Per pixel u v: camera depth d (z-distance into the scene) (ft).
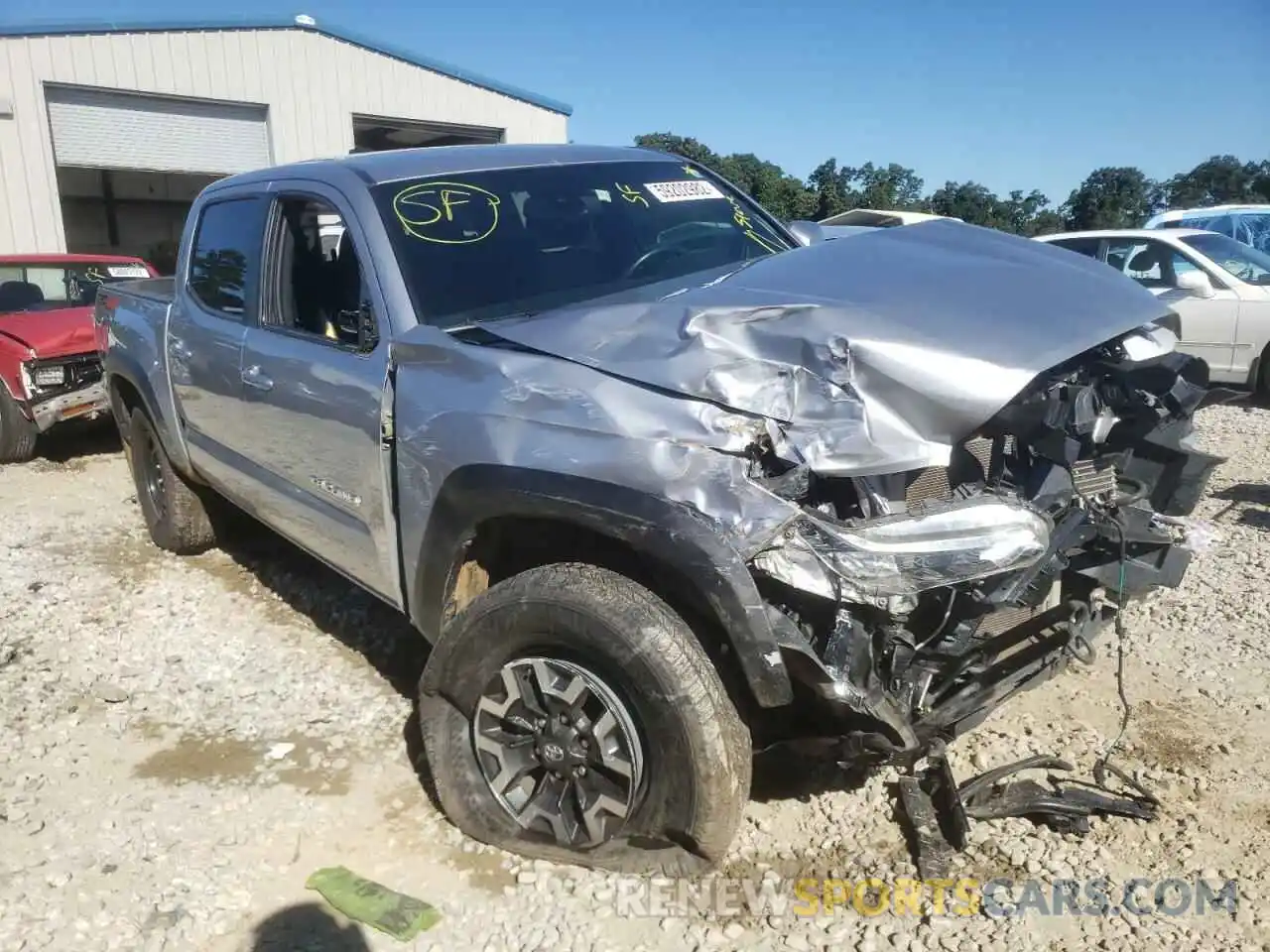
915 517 8.16
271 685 13.58
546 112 76.69
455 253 11.48
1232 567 16.35
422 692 10.18
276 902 9.36
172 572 18.08
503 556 10.36
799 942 8.59
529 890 9.32
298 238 13.00
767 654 7.96
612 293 11.69
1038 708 12.06
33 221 57.57
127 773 11.57
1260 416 29.45
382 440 10.62
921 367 8.20
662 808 8.72
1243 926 8.59
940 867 9.26
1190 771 10.73
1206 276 32.81
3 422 26.63
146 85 60.70
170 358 16.17
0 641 15.14
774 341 8.54
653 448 8.33
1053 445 9.02
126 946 8.83
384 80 69.31
